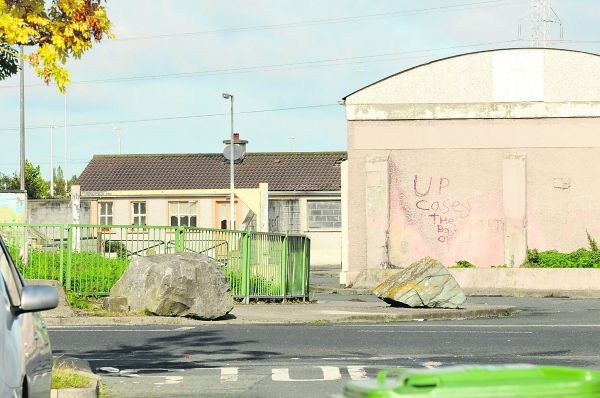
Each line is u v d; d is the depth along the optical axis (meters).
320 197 72.31
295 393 15.05
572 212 47.72
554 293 43.41
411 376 4.93
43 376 9.76
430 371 5.09
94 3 14.65
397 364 18.28
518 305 36.06
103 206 72.00
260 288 34.25
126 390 15.38
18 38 14.06
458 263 47.47
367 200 48.22
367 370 17.45
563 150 47.84
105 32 14.73
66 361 18.16
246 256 33.56
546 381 4.79
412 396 4.71
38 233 29.56
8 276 9.48
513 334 23.73
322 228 72.31
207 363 18.48
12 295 9.41
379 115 48.34
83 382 14.69
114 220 71.69
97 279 29.53
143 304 27.34
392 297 31.98
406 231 48.25
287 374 17.00
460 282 45.28
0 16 14.08
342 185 48.56
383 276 47.31
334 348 20.81
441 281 31.81
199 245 32.03
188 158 77.69
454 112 48.16
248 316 28.52
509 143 48.03
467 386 4.74
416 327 25.77
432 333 23.92
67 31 14.43
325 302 35.81
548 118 47.88
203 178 75.06
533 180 47.91
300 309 31.22
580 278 44.06
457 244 48.03
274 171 75.25
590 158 47.72
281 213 72.62
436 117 48.25
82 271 29.52
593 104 47.69
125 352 20.11
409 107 48.28
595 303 37.34
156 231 36.03
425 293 31.69
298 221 72.44
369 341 22.09
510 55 48.09
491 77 48.16
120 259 30.41
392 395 4.75
